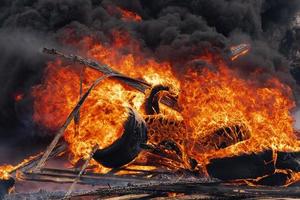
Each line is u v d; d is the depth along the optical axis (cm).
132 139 1731
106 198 1593
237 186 1661
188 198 1580
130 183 1673
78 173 1739
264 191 1631
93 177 1730
